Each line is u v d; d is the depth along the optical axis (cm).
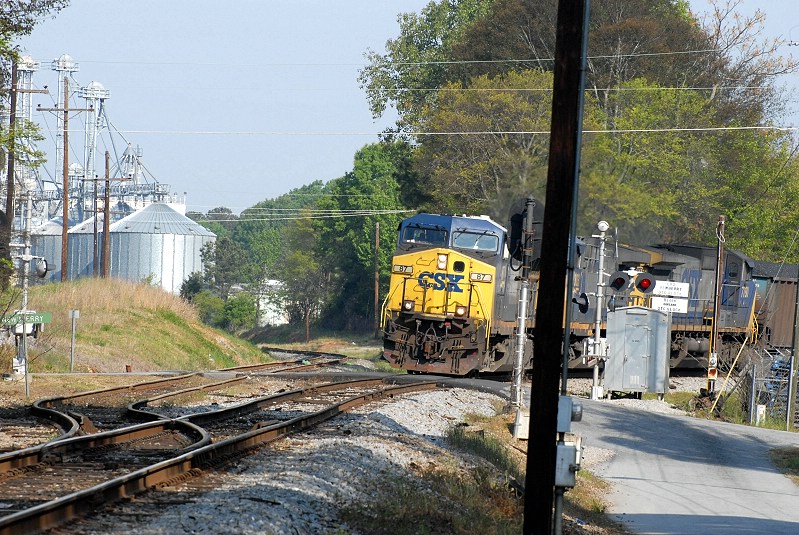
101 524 3491
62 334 14888
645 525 5784
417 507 4453
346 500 4362
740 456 8594
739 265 17112
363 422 7131
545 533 4122
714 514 6175
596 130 18912
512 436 8444
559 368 4178
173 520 3544
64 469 4784
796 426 13100
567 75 4200
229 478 4597
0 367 11819
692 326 15738
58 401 8369
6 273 13075
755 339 18075
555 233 4194
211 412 7275
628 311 13025
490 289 12181
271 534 3494
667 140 19625
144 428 6284
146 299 18700
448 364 12250
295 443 6006
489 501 5362
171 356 16225
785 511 6391
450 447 6881
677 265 15388
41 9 11988
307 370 14675
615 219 18925
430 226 12512
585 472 7288
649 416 10456
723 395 13412
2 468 4588
